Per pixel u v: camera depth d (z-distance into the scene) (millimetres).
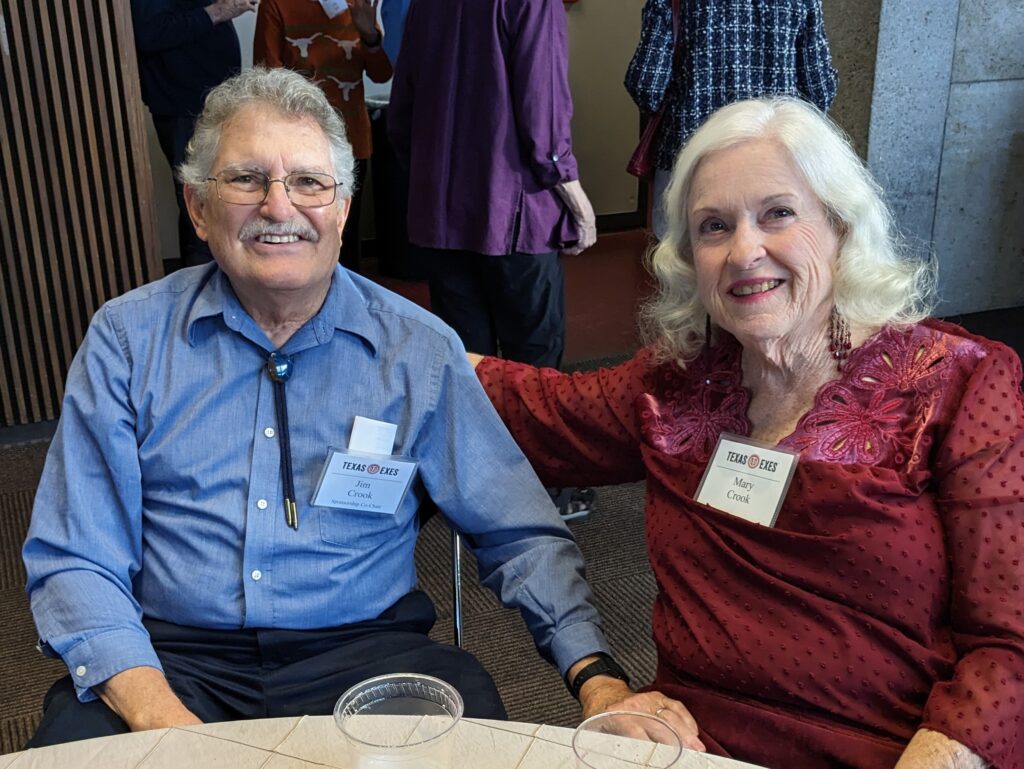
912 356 1354
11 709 2260
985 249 4754
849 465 1316
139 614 1463
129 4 3543
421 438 1595
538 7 2609
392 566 1597
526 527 1597
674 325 1549
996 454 1256
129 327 1525
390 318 1587
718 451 1434
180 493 1511
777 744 1292
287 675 1480
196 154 1507
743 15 3070
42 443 3750
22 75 3414
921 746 1160
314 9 4449
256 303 1512
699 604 1388
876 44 4133
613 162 7094
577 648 1503
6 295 3664
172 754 1006
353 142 4754
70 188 3611
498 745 1004
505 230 2814
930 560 1267
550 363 3066
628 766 912
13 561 2908
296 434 1515
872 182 1384
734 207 1363
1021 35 4355
